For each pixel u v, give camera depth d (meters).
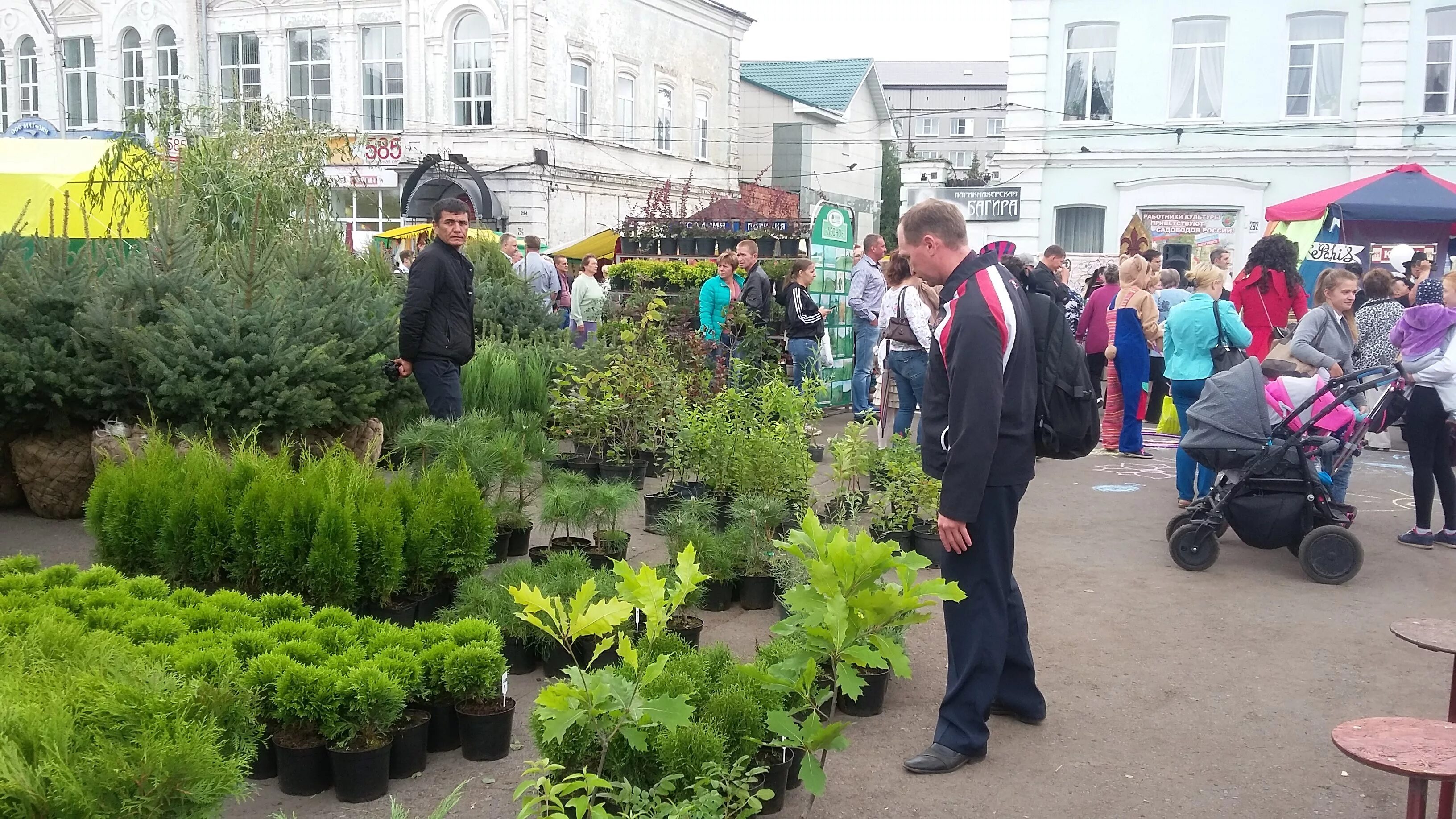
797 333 11.89
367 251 12.20
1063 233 26.94
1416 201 12.62
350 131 29.98
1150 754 4.36
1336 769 4.25
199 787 2.73
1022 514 8.64
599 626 3.23
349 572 5.07
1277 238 10.33
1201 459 7.07
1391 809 3.94
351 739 3.84
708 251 15.49
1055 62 26.31
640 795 3.13
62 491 7.27
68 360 7.07
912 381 9.35
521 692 4.74
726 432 7.56
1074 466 10.83
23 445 7.23
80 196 11.59
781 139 42.38
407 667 4.02
